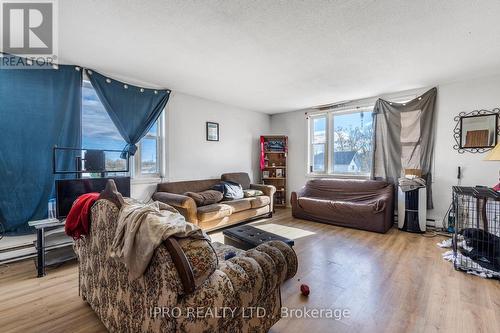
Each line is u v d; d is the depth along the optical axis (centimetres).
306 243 321
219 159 487
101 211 146
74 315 172
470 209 281
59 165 287
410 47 254
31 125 271
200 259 103
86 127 314
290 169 575
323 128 523
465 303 184
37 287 210
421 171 382
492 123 340
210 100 468
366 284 213
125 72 325
